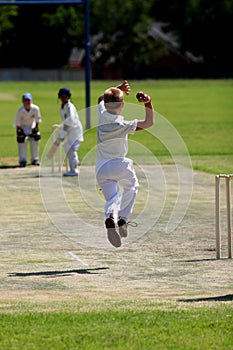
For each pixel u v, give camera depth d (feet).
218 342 67.87
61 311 78.69
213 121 407.44
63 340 68.54
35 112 228.22
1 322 74.28
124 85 110.73
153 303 82.89
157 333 70.38
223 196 168.35
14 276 99.55
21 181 194.80
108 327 72.28
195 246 118.73
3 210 151.84
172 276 99.30
